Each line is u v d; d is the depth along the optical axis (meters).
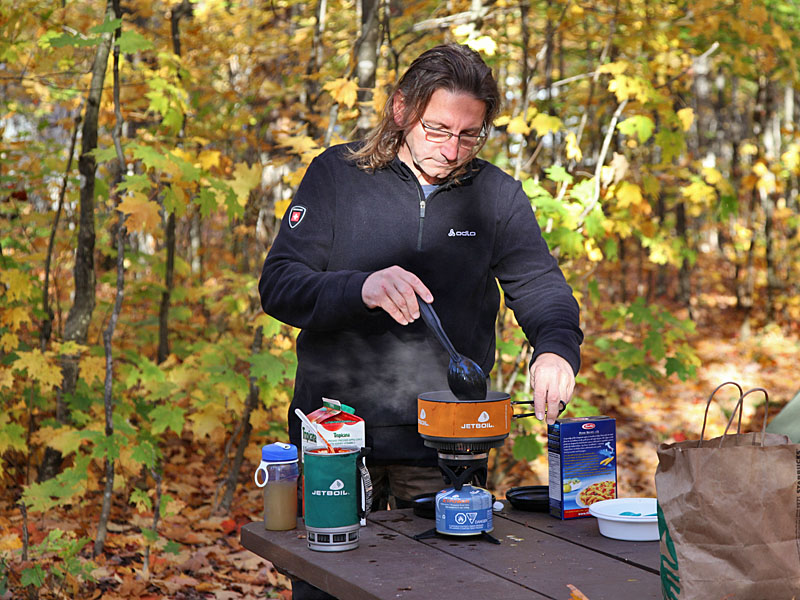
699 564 1.31
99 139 4.70
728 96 14.96
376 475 2.20
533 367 1.83
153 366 4.46
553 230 4.50
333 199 2.12
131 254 5.59
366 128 4.74
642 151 5.98
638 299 5.00
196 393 4.46
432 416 1.80
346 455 1.72
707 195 4.96
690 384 8.24
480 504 1.80
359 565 1.63
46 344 4.54
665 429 6.94
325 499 1.71
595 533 1.85
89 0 6.28
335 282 1.84
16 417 4.45
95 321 5.48
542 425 6.02
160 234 4.02
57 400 4.50
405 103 2.03
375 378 2.10
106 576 3.68
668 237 5.72
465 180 2.12
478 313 2.16
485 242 2.12
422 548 1.74
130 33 3.94
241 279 5.17
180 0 5.99
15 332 4.66
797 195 12.45
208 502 4.89
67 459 4.64
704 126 14.98
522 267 2.13
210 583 3.73
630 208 4.72
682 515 1.32
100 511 4.46
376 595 1.46
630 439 6.69
